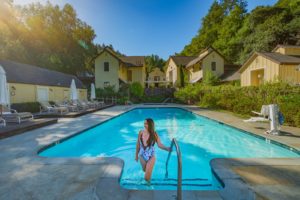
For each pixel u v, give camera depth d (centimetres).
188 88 2675
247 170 399
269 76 1750
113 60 3044
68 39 4109
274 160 461
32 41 3522
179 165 285
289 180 354
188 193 311
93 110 1631
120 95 2834
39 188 327
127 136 971
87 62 4419
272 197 297
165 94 3306
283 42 3056
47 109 1445
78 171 394
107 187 328
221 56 3105
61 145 693
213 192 313
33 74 1839
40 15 3803
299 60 1666
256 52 1900
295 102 912
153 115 1700
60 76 2406
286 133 751
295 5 3198
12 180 358
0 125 851
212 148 736
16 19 3491
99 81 3058
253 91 1334
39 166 424
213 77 2738
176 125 1211
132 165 568
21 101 1539
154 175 482
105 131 1084
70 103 1661
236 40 3925
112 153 708
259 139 734
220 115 1382
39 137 715
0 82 915
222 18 5119
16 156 496
